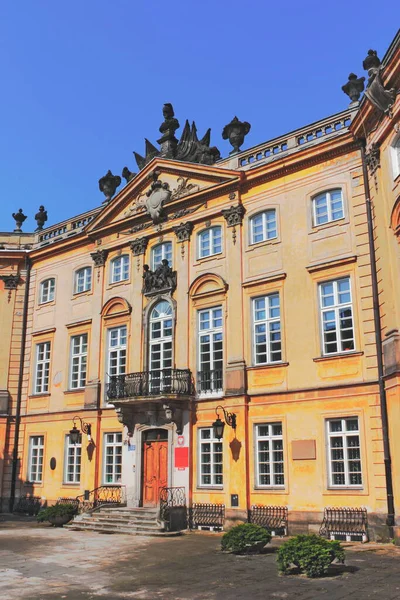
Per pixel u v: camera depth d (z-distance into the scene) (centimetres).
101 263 3112
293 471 2195
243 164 2709
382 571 1412
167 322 2753
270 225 2538
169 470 2519
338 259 2270
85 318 3117
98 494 2759
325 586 1266
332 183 2372
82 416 2955
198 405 2523
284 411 2273
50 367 3228
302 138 2555
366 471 2028
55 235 3519
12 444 3247
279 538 2097
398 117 1995
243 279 2523
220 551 1800
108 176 3319
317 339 2258
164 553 1777
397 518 1869
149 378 2725
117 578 1409
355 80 2452
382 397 2027
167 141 3016
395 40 1897
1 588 1303
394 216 2020
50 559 1686
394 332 1970
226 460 2366
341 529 2008
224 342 2505
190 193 2802
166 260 2800
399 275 1972
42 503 3006
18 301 3481
